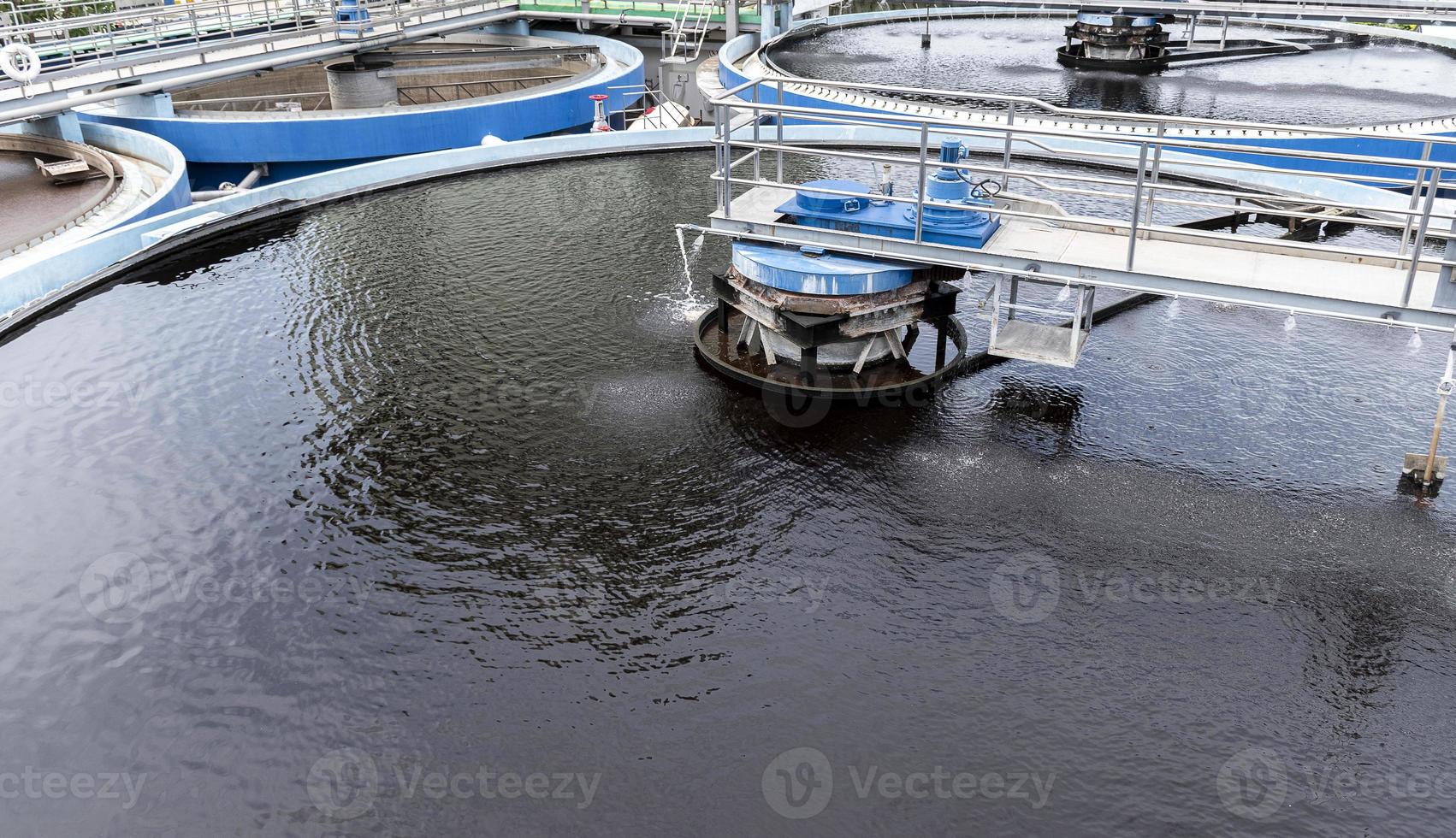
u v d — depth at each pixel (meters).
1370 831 4.70
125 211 12.73
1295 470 7.35
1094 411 8.12
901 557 6.46
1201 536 6.65
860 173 14.26
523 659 5.66
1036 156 14.83
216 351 9.30
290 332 9.66
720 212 8.54
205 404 8.38
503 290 10.54
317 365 9.01
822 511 6.91
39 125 15.28
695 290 10.49
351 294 10.51
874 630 5.84
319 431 7.96
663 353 9.14
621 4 26.67
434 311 10.04
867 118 7.71
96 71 15.87
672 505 6.99
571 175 14.64
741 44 23.97
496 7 25.78
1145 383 8.54
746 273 8.26
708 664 5.61
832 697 5.40
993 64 21.83
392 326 9.75
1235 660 5.64
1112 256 7.57
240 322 9.88
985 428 7.91
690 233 12.11
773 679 5.51
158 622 6.00
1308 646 5.74
